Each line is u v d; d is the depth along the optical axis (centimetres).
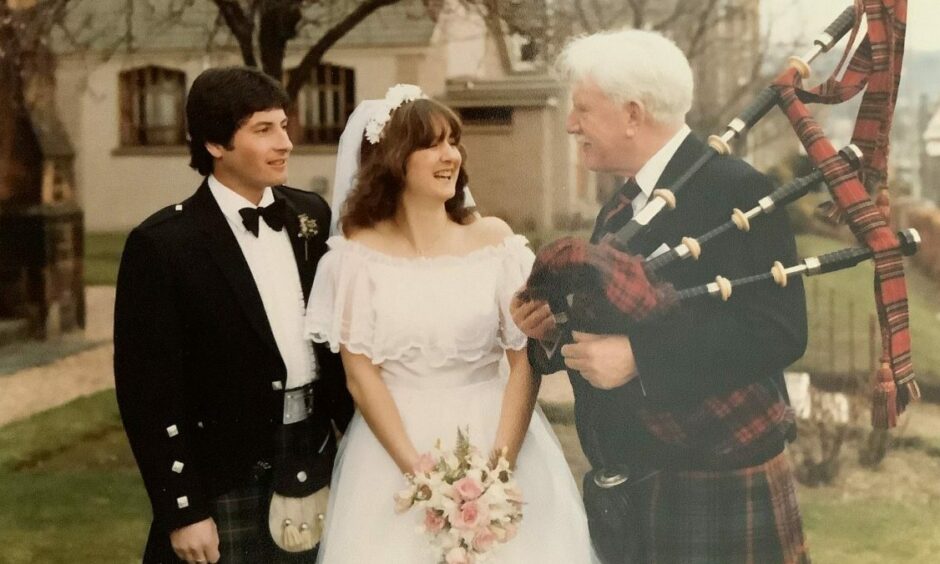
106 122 467
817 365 371
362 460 234
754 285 224
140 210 475
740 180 228
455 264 232
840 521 347
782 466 231
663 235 228
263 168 228
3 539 373
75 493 402
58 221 463
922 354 356
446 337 230
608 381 229
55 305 471
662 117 228
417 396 232
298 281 235
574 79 232
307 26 422
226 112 226
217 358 228
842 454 365
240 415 230
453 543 218
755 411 227
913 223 355
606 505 237
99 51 464
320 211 241
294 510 233
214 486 230
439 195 229
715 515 227
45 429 434
